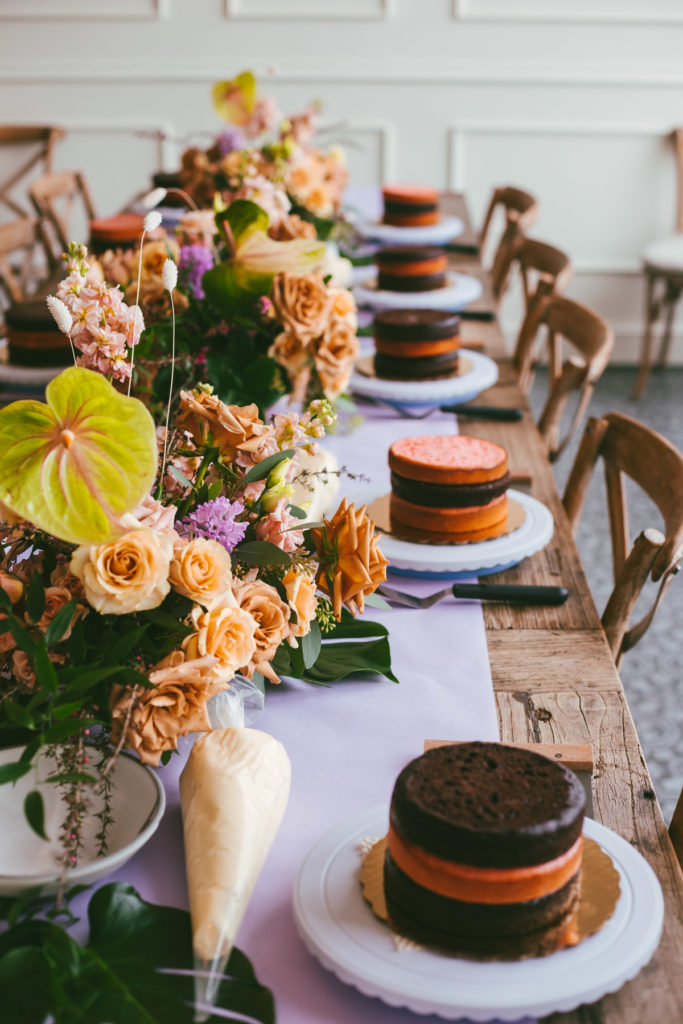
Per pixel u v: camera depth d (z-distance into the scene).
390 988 0.60
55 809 0.75
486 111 4.31
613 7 4.13
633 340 4.57
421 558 1.15
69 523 0.71
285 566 0.88
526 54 4.21
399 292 2.22
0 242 2.71
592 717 0.94
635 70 4.21
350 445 1.56
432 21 4.18
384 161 4.39
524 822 0.62
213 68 4.25
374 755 0.88
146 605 0.76
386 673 0.99
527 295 2.68
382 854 0.71
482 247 3.54
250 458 0.93
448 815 0.63
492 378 1.73
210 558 0.79
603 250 4.48
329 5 4.16
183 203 2.87
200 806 0.71
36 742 0.69
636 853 0.71
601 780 0.86
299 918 0.66
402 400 1.68
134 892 0.68
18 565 0.83
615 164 4.36
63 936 0.62
